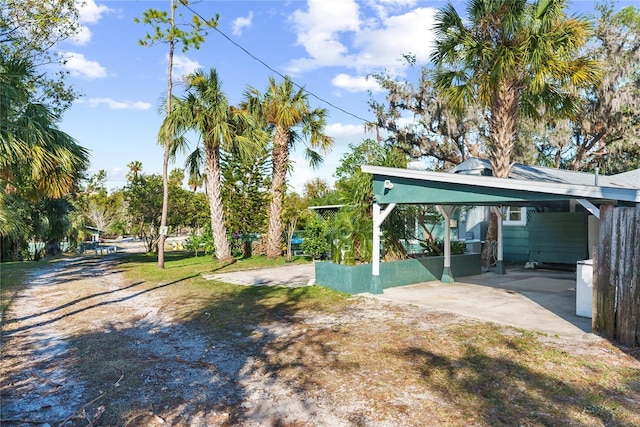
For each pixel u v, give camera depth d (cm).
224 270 1444
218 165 1697
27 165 710
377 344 557
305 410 374
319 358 509
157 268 1509
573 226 1405
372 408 374
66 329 672
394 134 2383
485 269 1364
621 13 2003
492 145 1164
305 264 1642
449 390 409
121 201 4462
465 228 1711
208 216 2094
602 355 500
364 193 1026
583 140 2212
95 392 420
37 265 1744
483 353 513
